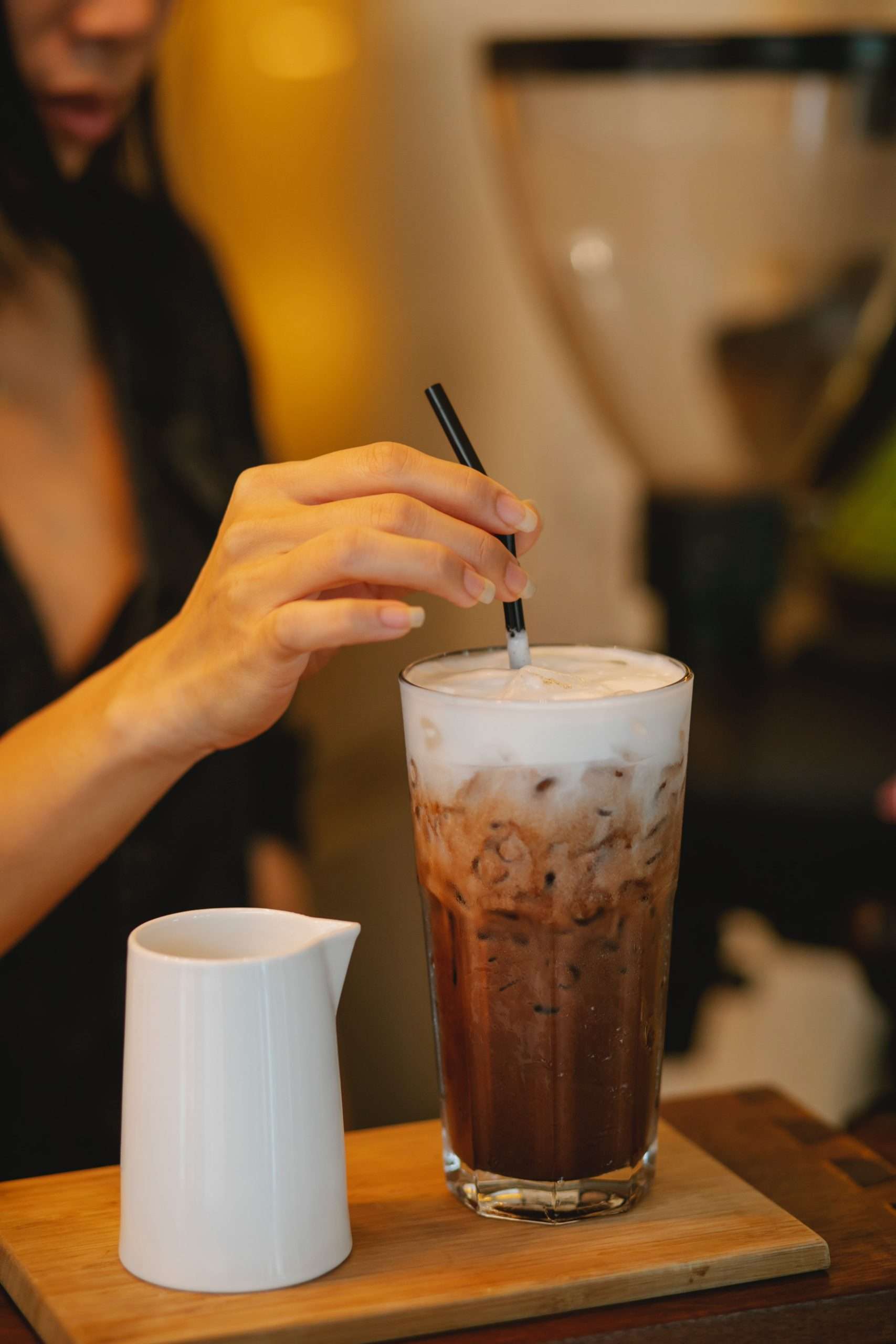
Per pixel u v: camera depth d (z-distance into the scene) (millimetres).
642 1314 714
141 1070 710
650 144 1012
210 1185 704
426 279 1406
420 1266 721
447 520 752
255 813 1297
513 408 1439
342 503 759
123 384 1207
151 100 1243
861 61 992
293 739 1309
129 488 1191
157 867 1154
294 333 1396
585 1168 745
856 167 1013
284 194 1365
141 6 1107
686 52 993
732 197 1019
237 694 792
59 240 1193
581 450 1451
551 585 1476
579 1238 737
